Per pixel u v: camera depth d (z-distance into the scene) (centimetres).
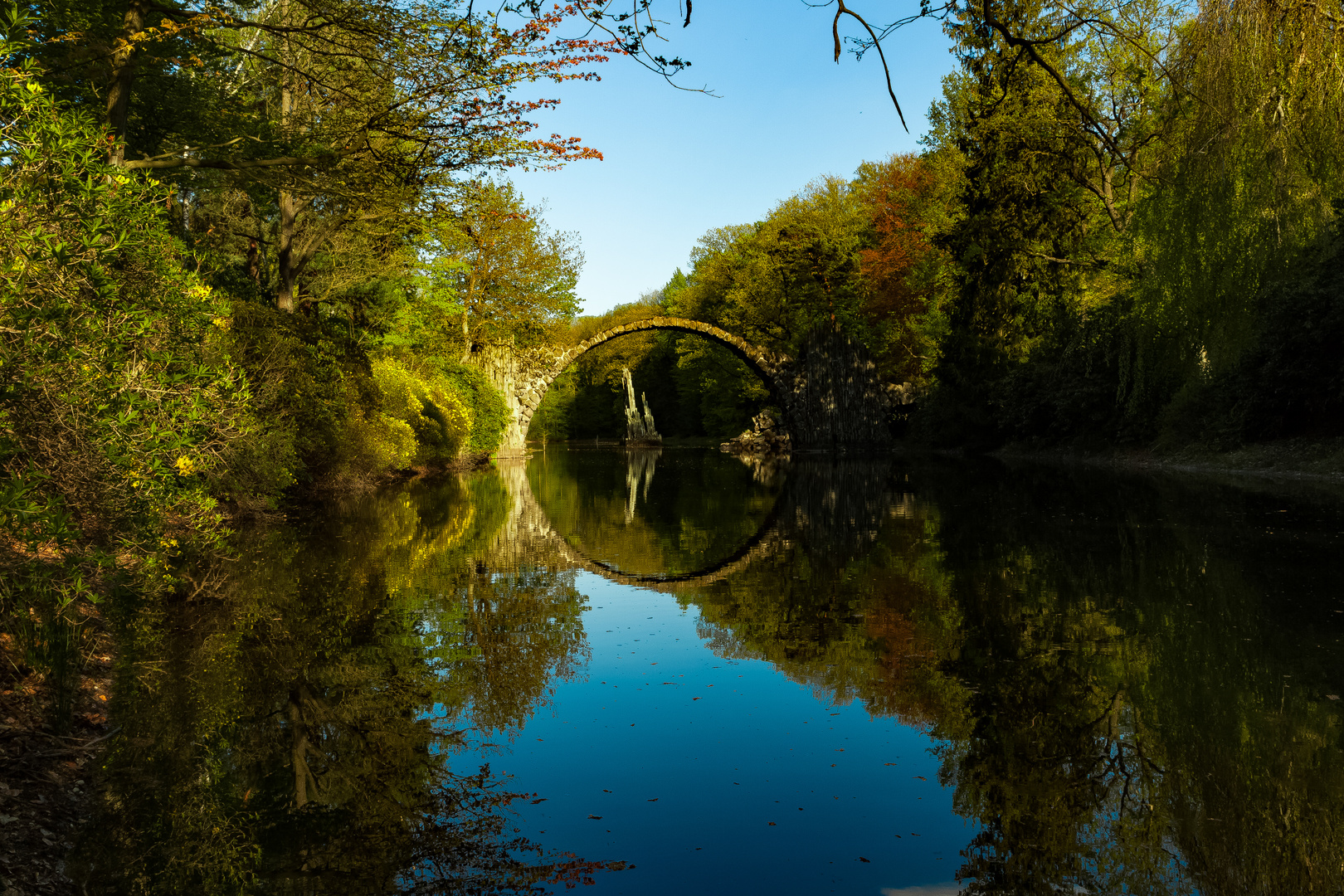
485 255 3322
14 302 426
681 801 347
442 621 684
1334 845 301
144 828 323
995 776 369
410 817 332
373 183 1091
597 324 7819
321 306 2520
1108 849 303
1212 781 356
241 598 759
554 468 3353
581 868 291
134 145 1549
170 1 1066
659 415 8488
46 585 453
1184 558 887
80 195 473
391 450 2103
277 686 505
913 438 4412
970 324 3158
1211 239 1582
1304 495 1441
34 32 980
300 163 1075
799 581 856
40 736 394
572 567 958
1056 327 2877
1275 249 1545
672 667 548
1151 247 1905
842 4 323
